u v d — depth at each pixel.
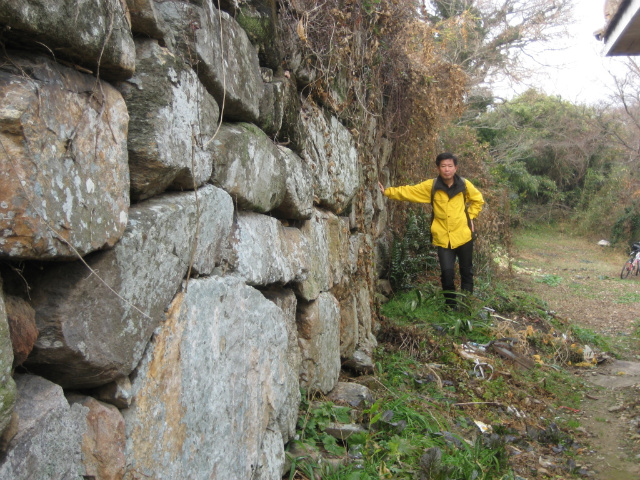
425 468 2.87
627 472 3.64
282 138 3.06
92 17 1.34
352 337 4.36
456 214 6.42
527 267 14.14
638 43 5.10
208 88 2.11
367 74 5.04
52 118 1.22
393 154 7.04
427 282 7.51
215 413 2.01
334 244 4.00
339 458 2.99
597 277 13.31
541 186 24.95
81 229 1.29
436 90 6.84
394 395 3.94
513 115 24.25
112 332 1.43
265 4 2.74
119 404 1.53
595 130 24.20
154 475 1.63
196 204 1.89
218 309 2.05
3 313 1.09
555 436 4.03
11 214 1.10
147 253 1.59
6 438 1.11
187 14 1.91
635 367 6.16
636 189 20.14
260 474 2.41
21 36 1.18
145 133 1.62
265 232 2.68
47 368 1.35
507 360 5.48
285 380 2.75
